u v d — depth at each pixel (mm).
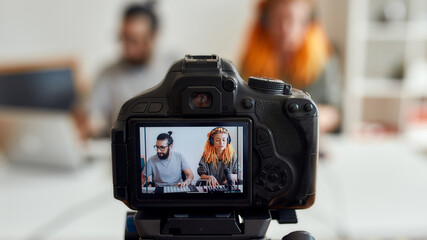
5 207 1382
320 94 2195
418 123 2639
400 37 2414
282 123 524
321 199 1437
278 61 2137
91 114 2279
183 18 2475
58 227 1252
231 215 546
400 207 1375
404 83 2492
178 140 525
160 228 545
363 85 2486
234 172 533
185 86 513
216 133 522
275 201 545
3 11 2402
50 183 1571
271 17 2074
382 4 2469
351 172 1690
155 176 531
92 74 2504
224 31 2500
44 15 2430
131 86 2344
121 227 1251
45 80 2154
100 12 2438
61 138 1568
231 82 512
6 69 2029
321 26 2238
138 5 2312
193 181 534
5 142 1643
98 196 1464
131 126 521
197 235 543
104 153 1854
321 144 1949
